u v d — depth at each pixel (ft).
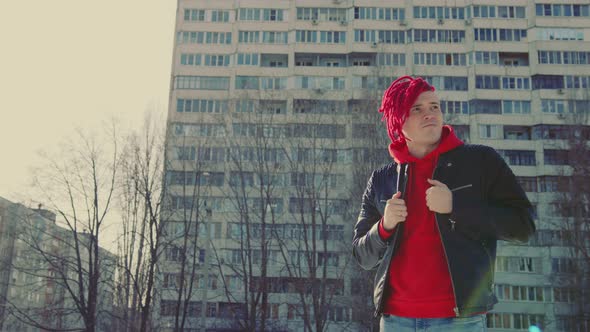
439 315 7.54
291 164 112.68
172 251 117.08
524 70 175.32
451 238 7.65
